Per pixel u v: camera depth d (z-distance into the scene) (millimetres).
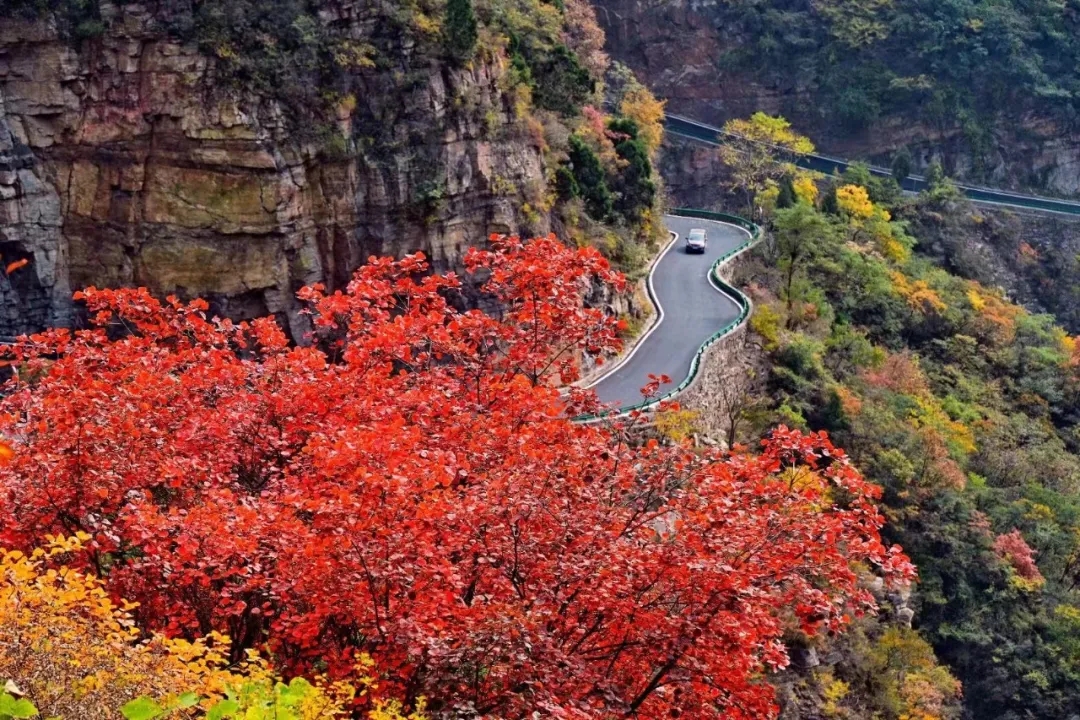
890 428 65625
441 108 56688
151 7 53031
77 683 15062
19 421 26875
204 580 20875
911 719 47781
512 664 20062
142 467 24172
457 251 57469
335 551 20531
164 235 53375
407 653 20375
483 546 21938
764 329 66250
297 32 54188
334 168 54938
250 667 17250
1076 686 59844
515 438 25188
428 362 29703
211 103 52812
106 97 53438
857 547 23250
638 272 68500
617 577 21594
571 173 64625
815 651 45938
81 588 16875
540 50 66938
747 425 60031
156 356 30234
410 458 21672
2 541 21812
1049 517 70000
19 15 52438
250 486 26703
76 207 53906
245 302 53625
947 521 63031
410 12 56562
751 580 22000
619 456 25578
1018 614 61781
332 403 27234
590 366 57125
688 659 21234
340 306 29609
